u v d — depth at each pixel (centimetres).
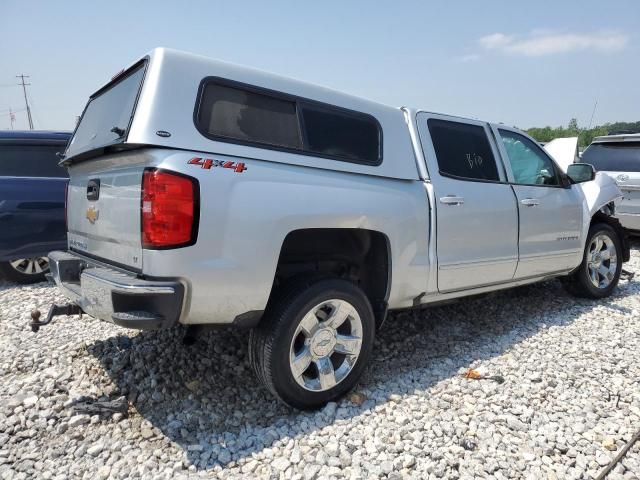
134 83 274
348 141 311
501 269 411
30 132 584
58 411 288
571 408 299
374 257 334
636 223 812
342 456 245
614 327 443
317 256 315
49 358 359
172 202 231
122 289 235
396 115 349
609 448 258
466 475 235
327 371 291
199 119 249
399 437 263
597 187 536
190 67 253
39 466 239
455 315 471
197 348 373
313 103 298
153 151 235
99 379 327
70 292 300
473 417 285
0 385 321
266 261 259
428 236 348
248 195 253
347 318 302
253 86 272
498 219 398
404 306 354
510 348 391
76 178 338
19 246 564
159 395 305
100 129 313
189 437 265
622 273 602
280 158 272
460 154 389
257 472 235
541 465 245
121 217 258
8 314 470
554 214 457
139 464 241
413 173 345
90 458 246
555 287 581
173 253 233
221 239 244
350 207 294
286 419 283
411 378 336
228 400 306
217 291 247
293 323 273
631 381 336
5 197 553
